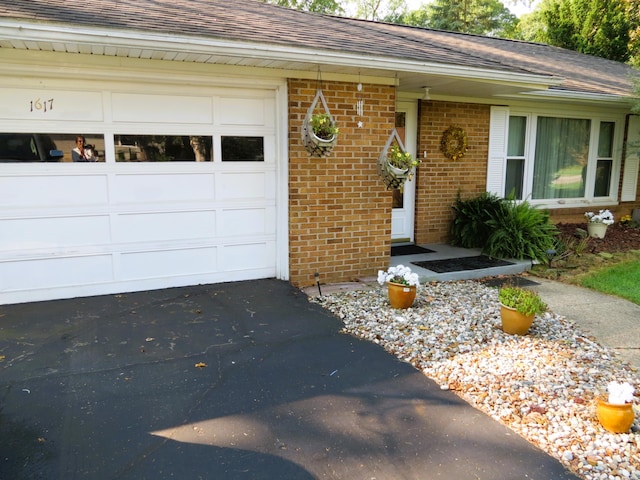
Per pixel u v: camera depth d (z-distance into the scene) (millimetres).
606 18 16219
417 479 2457
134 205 5141
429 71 5473
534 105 8742
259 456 2605
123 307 4785
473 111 8125
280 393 3295
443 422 2980
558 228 9148
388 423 2957
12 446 2625
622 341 4379
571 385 3461
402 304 4977
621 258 7590
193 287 5473
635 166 10234
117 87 4895
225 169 5484
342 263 6023
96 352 3814
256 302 5086
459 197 8211
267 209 5758
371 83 5793
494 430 2904
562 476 2502
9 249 4711
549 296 5777
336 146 5742
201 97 5258
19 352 3764
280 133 5555
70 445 2646
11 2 4191
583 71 9883
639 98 8102
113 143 4965
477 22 27609
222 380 3449
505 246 7129
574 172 9617
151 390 3273
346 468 2527
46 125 4680
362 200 6008
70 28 3895
